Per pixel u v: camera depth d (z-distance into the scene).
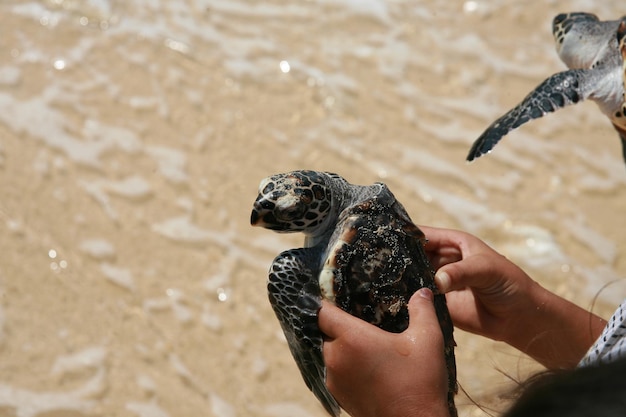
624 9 1.95
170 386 1.21
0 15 1.84
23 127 1.58
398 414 0.67
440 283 0.76
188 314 1.31
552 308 0.83
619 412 0.39
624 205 1.54
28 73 1.70
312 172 0.74
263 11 1.93
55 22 1.83
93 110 1.64
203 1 1.94
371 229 0.72
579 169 1.60
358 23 1.92
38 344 1.24
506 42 1.89
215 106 1.67
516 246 1.45
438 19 1.94
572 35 1.02
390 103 1.72
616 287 1.38
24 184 1.48
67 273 1.34
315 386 0.74
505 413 0.44
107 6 1.88
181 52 1.79
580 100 0.93
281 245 1.44
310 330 0.70
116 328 1.28
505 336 0.84
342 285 0.71
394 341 0.68
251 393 1.21
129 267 1.37
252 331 1.30
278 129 1.64
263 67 1.77
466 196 1.53
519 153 1.64
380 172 1.56
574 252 1.44
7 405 1.15
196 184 1.52
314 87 1.73
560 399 0.41
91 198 1.47
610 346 0.67
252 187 1.52
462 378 1.17
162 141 1.59
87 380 1.20
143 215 1.45
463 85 1.77
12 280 1.32
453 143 1.64
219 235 1.44
